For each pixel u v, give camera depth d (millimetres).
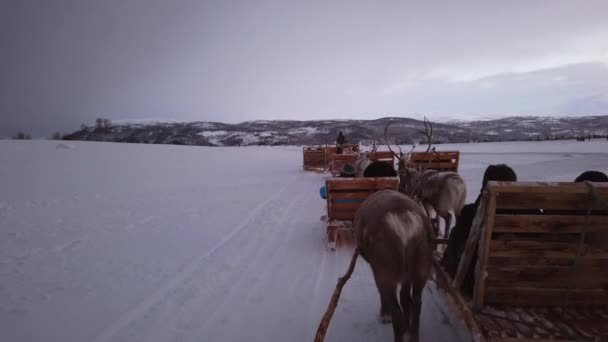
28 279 5551
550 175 15328
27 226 8695
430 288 4617
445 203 6297
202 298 4887
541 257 2879
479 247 2926
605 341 2514
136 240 7535
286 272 5711
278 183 16438
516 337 2584
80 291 5129
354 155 16531
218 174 20281
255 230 8227
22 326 4188
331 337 3824
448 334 3730
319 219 9141
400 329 2836
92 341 3887
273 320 4266
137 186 15445
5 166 21156
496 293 3018
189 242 7387
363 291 4906
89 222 9094
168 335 3990
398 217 2982
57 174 18750
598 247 2809
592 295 2938
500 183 2703
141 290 5160
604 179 3467
